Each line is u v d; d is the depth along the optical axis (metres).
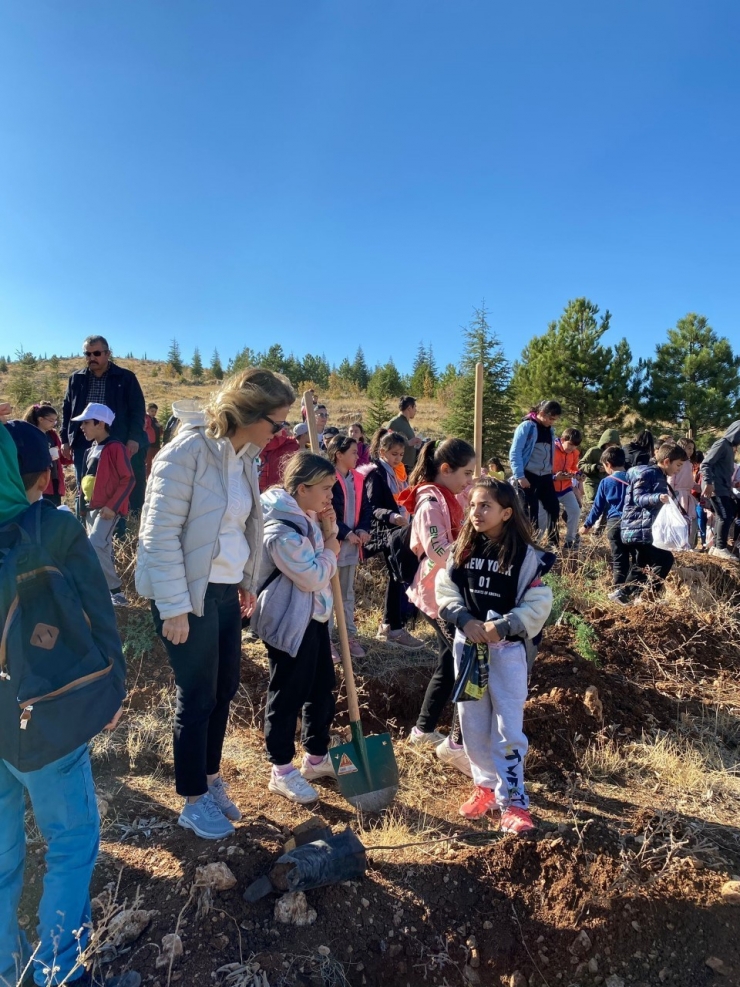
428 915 2.73
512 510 3.21
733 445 7.82
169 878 2.64
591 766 3.86
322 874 2.61
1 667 1.96
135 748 3.54
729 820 3.50
